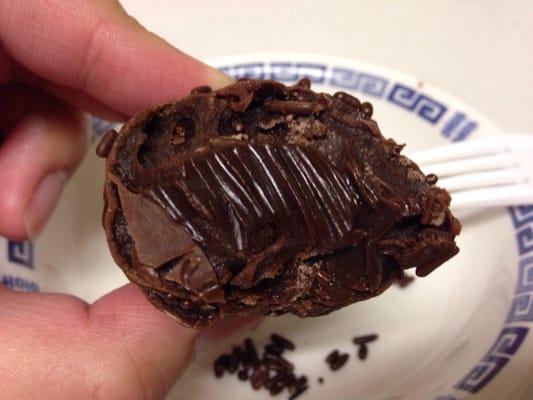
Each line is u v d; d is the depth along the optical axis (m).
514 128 0.14
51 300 0.09
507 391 0.09
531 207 0.11
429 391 0.10
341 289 0.08
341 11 0.17
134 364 0.09
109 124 0.14
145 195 0.08
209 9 0.17
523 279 0.10
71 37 0.12
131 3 0.18
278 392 0.11
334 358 0.11
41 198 0.12
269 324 0.12
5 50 0.12
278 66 0.14
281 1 0.17
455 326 0.11
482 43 0.16
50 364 0.08
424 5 0.17
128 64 0.12
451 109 0.13
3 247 0.12
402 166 0.08
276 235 0.08
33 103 0.13
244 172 0.08
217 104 0.08
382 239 0.08
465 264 0.12
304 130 0.08
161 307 0.08
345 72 0.14
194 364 0.12
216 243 0.08
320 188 0.08
